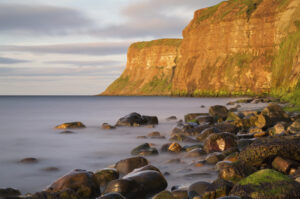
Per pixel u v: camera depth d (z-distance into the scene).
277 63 103.94
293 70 75.44
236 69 127.94
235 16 134.62
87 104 81.50
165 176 8.36
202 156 10.84
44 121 30.62
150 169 7.83
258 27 125.62
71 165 10.34
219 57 139.75
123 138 16.98
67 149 13.57
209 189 6.23
